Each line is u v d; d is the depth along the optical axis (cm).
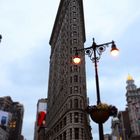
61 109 7412
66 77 7544
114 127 19000
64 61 8388
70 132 5994
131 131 13762
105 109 1129
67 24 8919
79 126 6056
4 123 15088
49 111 10306
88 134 7619
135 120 13488
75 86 6881
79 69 7344
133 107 14112
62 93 7762
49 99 10925
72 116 6228
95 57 1471
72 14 8762
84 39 10862
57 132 7369
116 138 17212
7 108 19175
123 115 16012
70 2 9200
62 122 6844
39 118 18612
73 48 7731
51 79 11206
